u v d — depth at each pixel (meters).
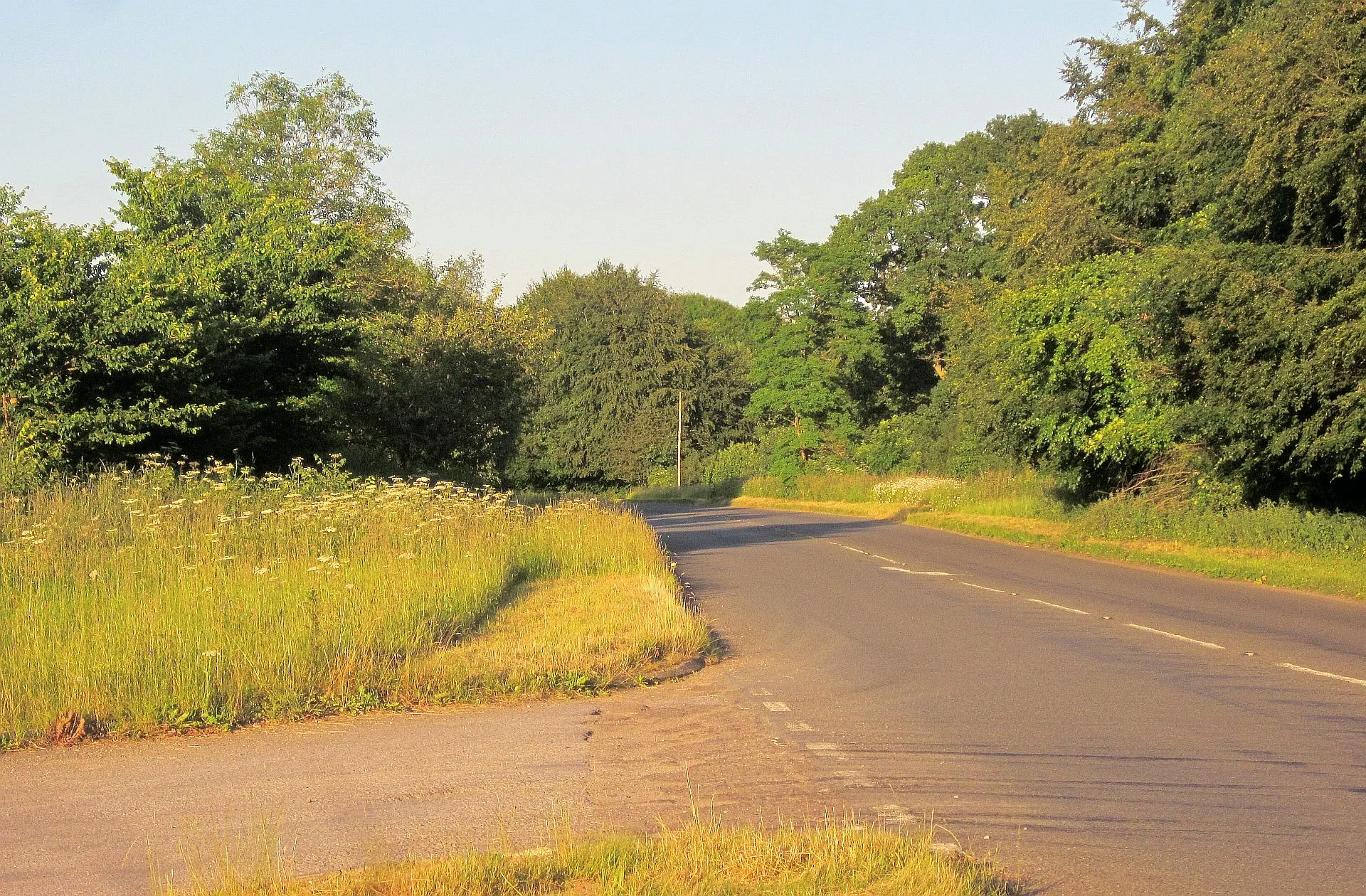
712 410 88.62
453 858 5.15
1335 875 5.08
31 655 9.09
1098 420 26.98
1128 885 4.97
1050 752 7.38
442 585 12.99
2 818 6.15
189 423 20.78
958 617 14.34
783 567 21.44
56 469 17.06
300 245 26.28
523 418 41.66
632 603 13.63
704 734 8.00
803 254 64.31
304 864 5.32
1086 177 32.22
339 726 8.30
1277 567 18.97
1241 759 7.15
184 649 9.20
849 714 8.63
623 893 4.74
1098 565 22.00
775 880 4.89
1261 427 18.78
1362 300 16.44
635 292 86.75
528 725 8.33
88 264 19.00
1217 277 18.66
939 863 4.97
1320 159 16.86
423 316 38.00
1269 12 20.27
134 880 5.18
